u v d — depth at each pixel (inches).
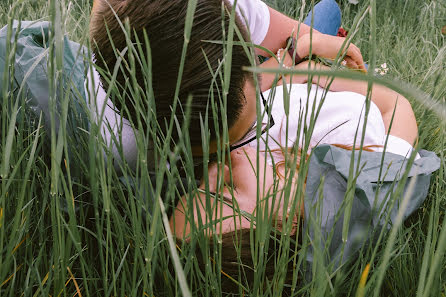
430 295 20.5
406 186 29.5
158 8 24.7
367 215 27.6
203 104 26.1
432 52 63.3
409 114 43.2
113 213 23.8
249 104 28.6
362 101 39.1
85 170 29.1
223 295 30.4
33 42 32.7
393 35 73.2
